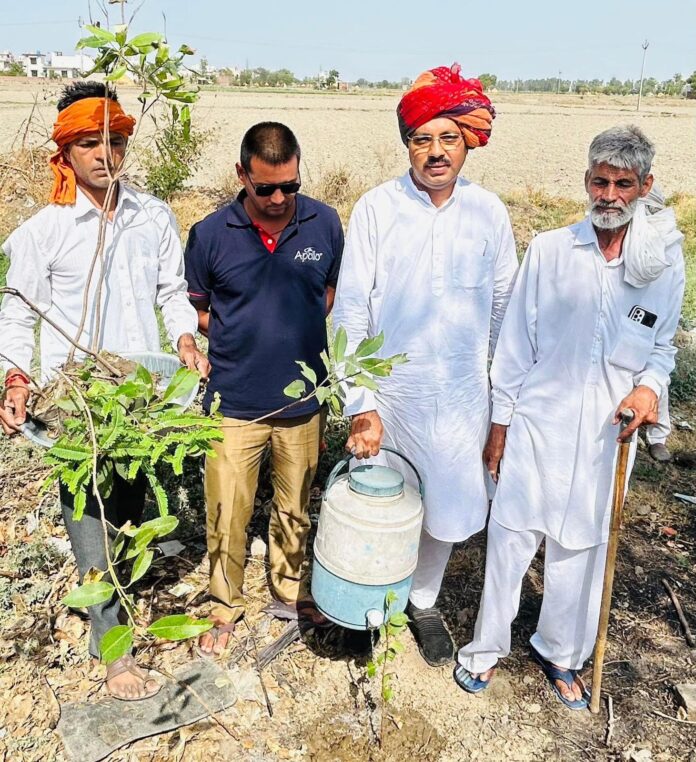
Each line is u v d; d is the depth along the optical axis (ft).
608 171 8.13
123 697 9.55
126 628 6.08
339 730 9.56
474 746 9.53
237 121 102.53
